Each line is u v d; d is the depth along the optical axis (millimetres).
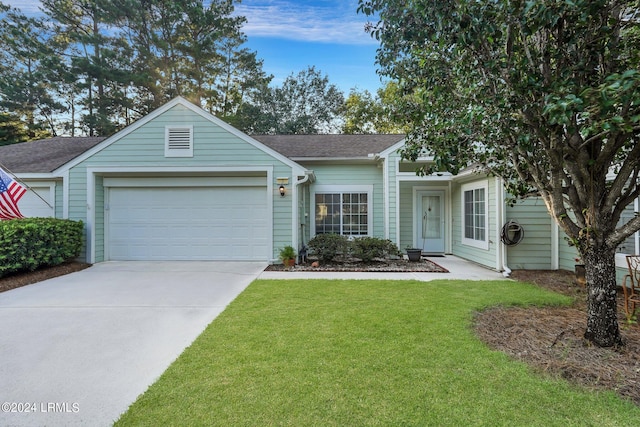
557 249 7359
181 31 20016
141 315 4395
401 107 4438
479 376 2672
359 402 2332
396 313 4289
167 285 6176
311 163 10195
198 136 8641
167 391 2488
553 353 3092
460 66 3584
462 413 2203
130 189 9148
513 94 3061
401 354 3074
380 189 10148
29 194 9188
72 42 19031
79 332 3797
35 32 18547
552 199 3459
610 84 2398
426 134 4484
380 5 3322
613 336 3207
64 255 7809
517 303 4770
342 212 10188
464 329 3699
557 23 2863
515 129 3283
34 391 2574
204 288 5922
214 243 9117
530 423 2098
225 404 2318
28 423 2191
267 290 5645
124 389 2586
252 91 24156
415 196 10719
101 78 17938
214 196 9117
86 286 6109
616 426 2061
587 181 3186
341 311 4398
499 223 7449
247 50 22562
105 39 18328
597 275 3273
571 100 2357
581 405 2277
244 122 22453
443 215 10688
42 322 4137
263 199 9070
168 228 9148
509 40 3041
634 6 2846
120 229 9141
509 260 7477
